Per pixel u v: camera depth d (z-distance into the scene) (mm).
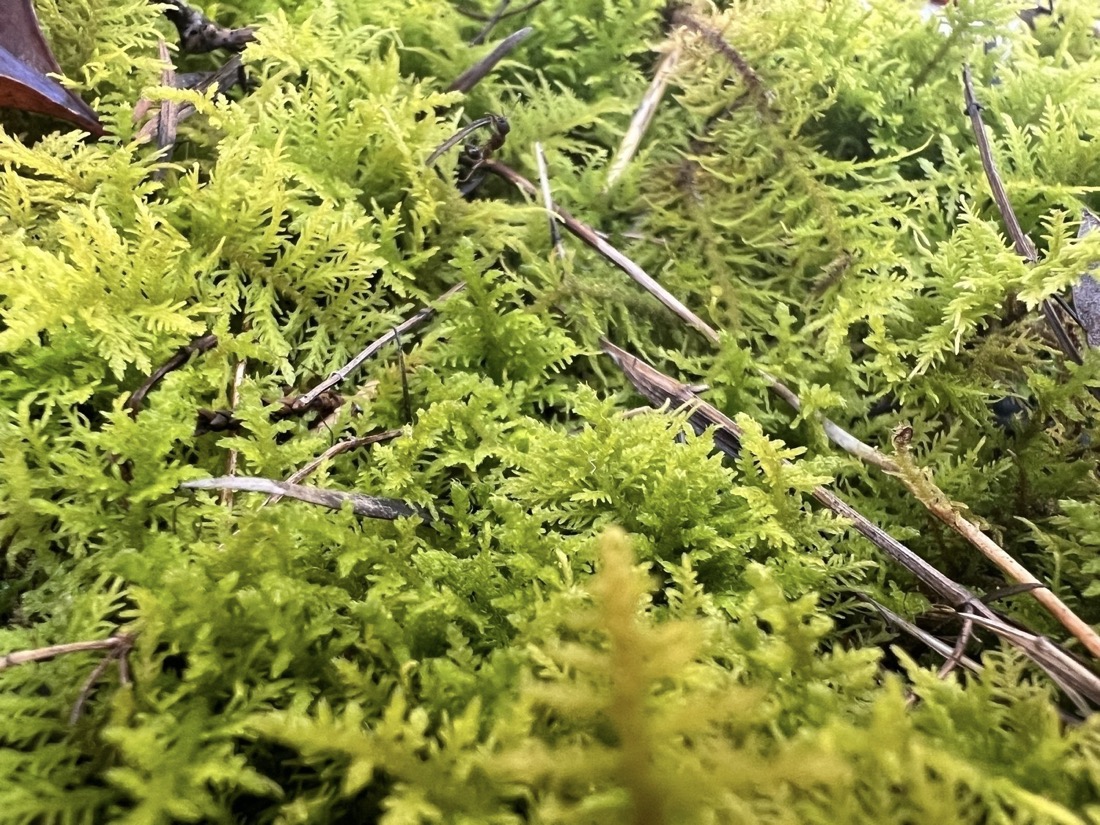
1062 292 84
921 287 89
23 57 83
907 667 56
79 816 52
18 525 64
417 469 76
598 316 89
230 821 52
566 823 46
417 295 85
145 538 63
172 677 55
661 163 102
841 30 107
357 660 57
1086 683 60
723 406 84
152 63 89
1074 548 71
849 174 103
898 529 74
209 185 81
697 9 111
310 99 89
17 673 56
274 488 64
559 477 70
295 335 83
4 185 77
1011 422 83
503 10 111
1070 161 96
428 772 48
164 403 67
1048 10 119
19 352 71
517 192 102
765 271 98
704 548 67
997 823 50
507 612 62
